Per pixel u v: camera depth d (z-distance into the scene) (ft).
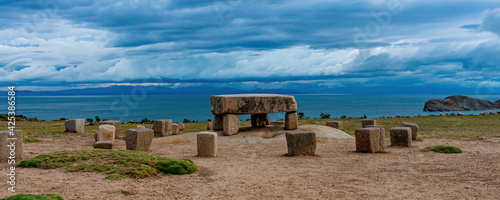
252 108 69.51
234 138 66.03
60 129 91.76
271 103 70.64
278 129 72.79
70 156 37.96
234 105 68.54
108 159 37.09
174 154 51.39
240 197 27.84
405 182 33.32
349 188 30.91
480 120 115.14
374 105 561.02
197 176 35.14
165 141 67.15
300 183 32.71
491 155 49.39
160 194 28.19
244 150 56.03
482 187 31.40
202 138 48.75
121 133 87.76
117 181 31.32
